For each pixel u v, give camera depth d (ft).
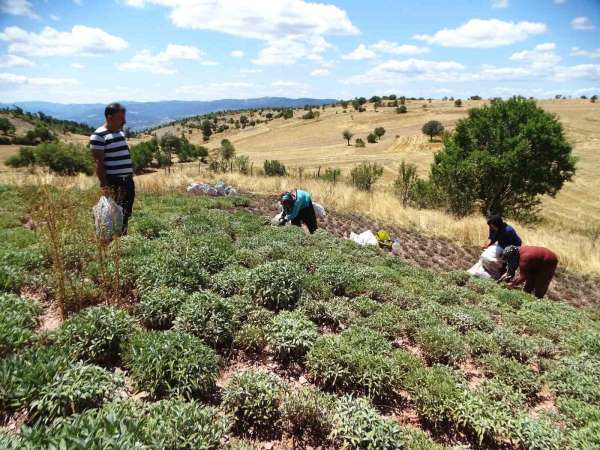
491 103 84.43
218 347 16.40
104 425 9.68
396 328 20.04
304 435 12.67
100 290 18.49
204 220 34.53
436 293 26.18
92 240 20.25
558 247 51.90
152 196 47.75
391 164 197.26
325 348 15.53
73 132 501.56
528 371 17.58
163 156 260.21
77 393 10.98
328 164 211.41
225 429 11.27
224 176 78.59
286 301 20.12
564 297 37.22
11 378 11.28
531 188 77.61
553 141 75.66
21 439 9.02
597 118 254.68
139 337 14.02
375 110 459.32
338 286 24.30
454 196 74.74
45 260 20.77
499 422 13.58
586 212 112.06
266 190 69.72
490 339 19.98
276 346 16.20
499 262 33.63
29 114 491.31
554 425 14.62
